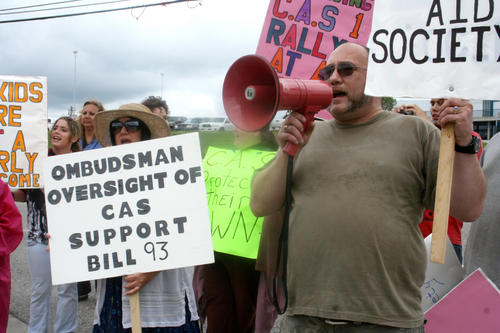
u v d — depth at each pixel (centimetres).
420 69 196
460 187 188
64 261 243
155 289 249
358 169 201
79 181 249
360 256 193
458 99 181
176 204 241
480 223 269
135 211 243
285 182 211
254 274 308
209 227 237
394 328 190
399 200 197
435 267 272
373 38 202
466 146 184
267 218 272
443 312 254
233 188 308
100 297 257
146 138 296
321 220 202
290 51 375
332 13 368
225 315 303
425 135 202
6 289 295
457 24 192
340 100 212
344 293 194
